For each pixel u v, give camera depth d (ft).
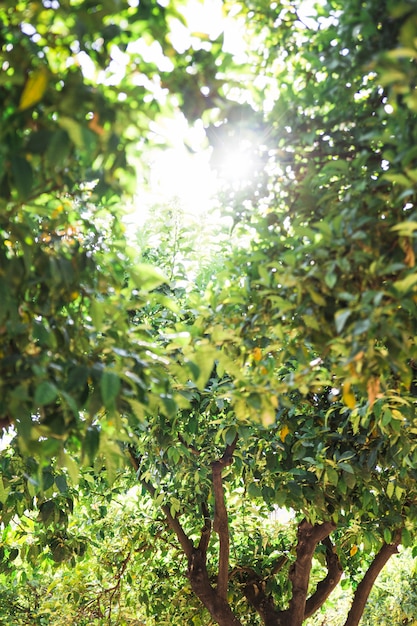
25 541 22.65
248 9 10.99
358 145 10.51
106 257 11.24
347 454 16.88
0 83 7.39
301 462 18.58
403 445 15.55
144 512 26.16
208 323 12.07
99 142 7.80
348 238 9.68
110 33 7.78
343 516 21.56
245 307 11.96
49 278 9.71
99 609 26.35
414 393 15.40
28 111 7.61
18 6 7.69
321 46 10.59
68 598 25.98
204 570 22.79
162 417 18.49
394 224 9.75
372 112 10.48
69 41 7.86
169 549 26.91
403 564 34.14
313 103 10.67
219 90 8.79
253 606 24.44
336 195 10.28
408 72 7.40
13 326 9.06
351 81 10.11
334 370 11.12
